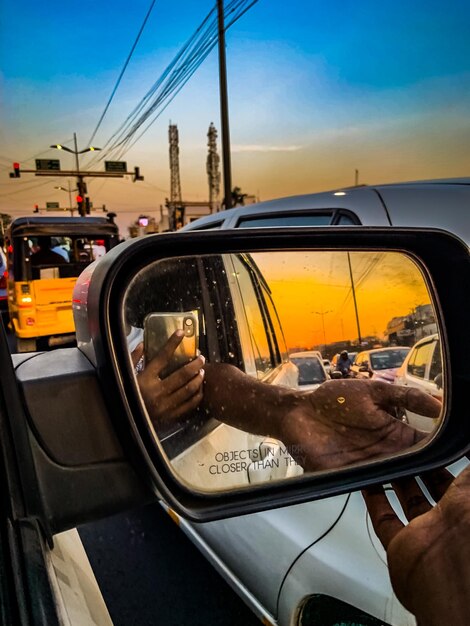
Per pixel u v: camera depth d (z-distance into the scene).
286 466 1.07
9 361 0.81
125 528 3.12
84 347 0.96
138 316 0.89
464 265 1.22
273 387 1.14
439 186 2.19
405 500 1.10
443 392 1.24
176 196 45.44
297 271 1.26
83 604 0.86
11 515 0.78
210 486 0.97
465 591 0.70
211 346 1.08
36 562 0.75
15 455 0.78
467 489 0.78
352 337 1.27
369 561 1.54
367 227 1.29
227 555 2.20
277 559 1.85
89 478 0.83
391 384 1.22
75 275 8.73
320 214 2.70
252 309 1.24
